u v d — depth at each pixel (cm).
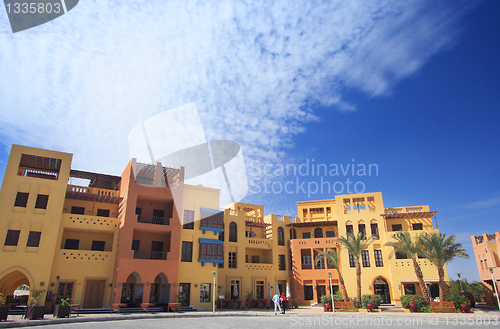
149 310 2600
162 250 3094
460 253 2852
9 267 2366
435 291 3319
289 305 3325
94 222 2816
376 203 3809
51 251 2523
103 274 2727
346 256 3709
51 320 1791
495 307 3422
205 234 3228
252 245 3872
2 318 1697
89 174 3167
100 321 1966
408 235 3070
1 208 2450
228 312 2606
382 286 3541
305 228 4319
